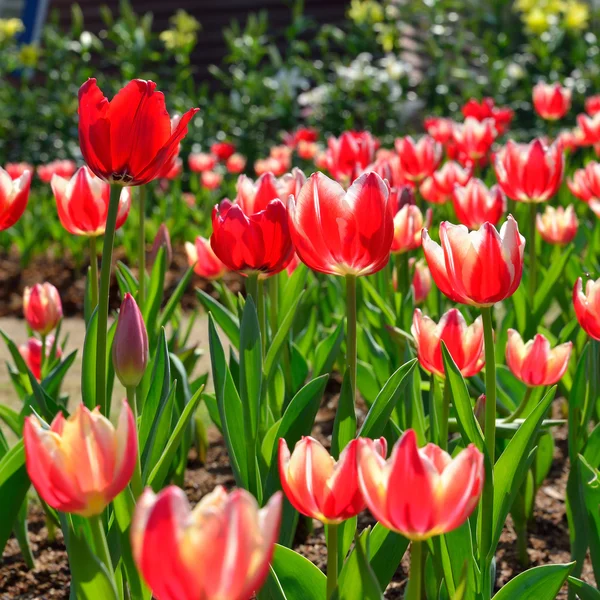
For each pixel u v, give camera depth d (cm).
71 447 59
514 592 76
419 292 128
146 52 462
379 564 75
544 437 114
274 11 565
